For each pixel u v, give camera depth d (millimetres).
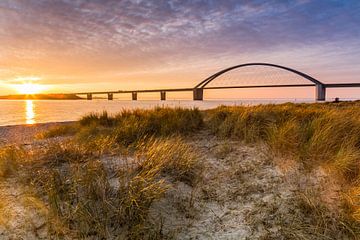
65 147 4902
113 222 2854
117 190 3303
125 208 2857
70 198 3074
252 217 3096
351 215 2846
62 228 2703
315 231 2754
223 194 3625
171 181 3820
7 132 16750
